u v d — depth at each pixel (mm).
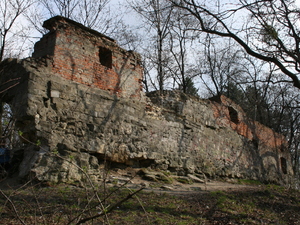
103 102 8641
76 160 7496
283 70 8367
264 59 8562
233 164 13156
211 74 21609
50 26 8477
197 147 11320
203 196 6875
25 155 7379
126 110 9164
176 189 7867
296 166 23047
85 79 8422
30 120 7270
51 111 7516
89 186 6734
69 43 8297
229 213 5793
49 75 7695
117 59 9383
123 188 6824
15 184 6750
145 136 9484
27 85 7227
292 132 20938
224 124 13195
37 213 4648
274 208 6781
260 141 15867
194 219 5191
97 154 8211
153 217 5027
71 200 5488
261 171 15250
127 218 4824
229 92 24000
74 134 7801
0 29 10922
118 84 9195
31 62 7555
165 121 10328
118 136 8742
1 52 10398
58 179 6875
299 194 8734
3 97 8047
